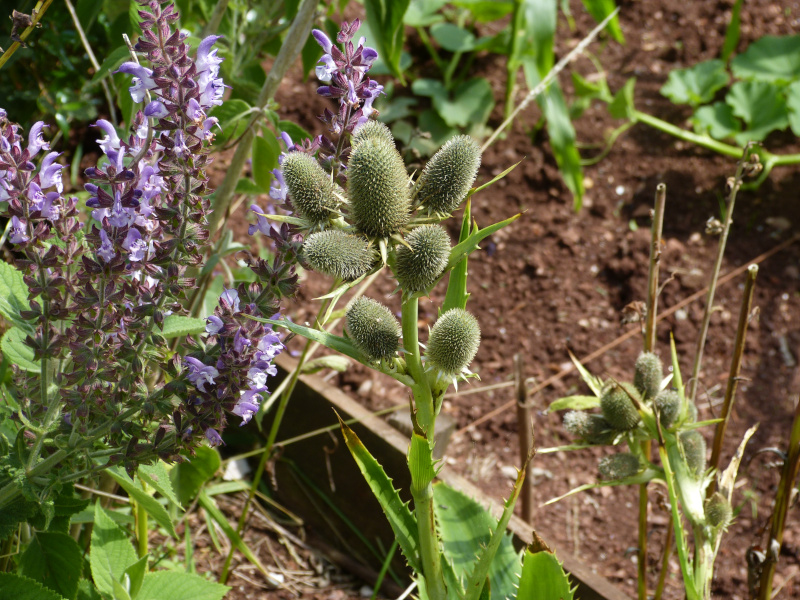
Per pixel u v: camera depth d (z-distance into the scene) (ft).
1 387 1.57
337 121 1.41
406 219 1.31
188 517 2.12
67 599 1.51
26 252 1.39
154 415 1.49
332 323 1.89
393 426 2.14
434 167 1.32
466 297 1.48
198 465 1.80
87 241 1.39
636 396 1.60
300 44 1.77
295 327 1.33
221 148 1.85
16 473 1.45
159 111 1.34
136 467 1.45
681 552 1.51
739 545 2.14
